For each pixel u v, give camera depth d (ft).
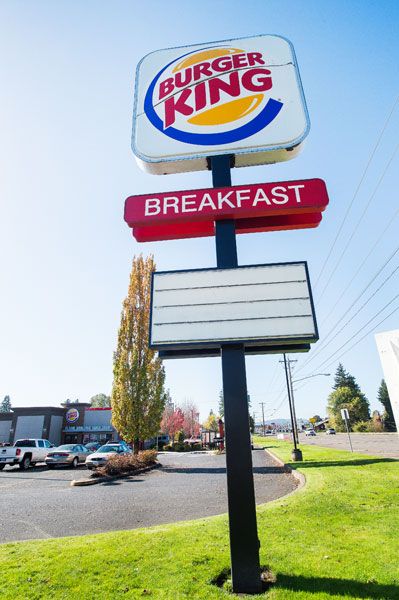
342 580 13.15
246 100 21.24
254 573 12.95
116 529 21.88
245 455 14.35
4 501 31.60
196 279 17.16
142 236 19.27
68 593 12.76
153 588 12.99
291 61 22.24
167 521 23.50
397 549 16.05
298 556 15.40
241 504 13.79
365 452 72.33
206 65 22.77
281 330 16.05
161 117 21.54
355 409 253.03
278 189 18.33
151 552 15.99
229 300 16.67
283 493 32.09
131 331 76.33
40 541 18.12
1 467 69.36
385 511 22.56
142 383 73.46
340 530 18.93
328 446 100.58
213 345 16.11
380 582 12.90
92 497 32.94
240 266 17.26
